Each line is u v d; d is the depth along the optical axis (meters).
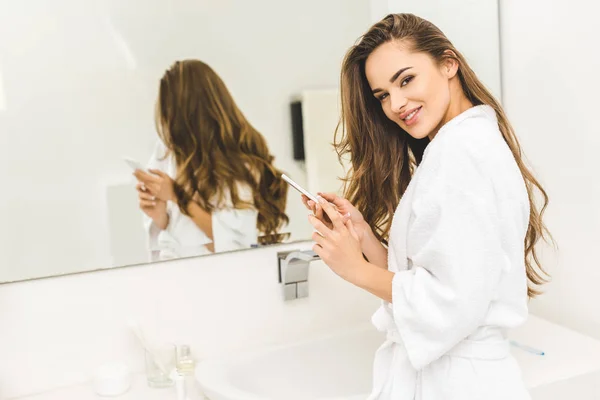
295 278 1.57
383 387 1.18
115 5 1.40
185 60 1.48
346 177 1.64
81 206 1.40
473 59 1.69
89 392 1.36
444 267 1.02
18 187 1.35
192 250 1.51
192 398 1.31
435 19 1.67
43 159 1.36
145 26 1.43
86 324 1.42
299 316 1.62
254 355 1.47
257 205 1.57
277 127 1.57
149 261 1.47
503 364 1.10
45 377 1.39
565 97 1.54
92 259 1.41
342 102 1.31
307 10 1.57
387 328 1.20
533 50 1.61
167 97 1.47
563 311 1.62
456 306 1.01
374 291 1.11
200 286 1.51
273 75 1.56
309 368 1.52
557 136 1.57
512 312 1.08
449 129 1.09
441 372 1.10
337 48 1.61
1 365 1.36
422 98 1.11
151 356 1.40
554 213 1.61
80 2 1.37
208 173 1.52
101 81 1.40
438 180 1.05
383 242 1.40
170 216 1.48
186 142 1.49
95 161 1.41
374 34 1.15
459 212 1.03
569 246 1.58
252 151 1.56
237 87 1.53
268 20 1.54
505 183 1.05
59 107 1.37
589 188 1.50
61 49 1.37
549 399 1.29
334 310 1.66
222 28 1.50
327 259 1.13
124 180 1.44
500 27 1.71
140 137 1.45
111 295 1.43
